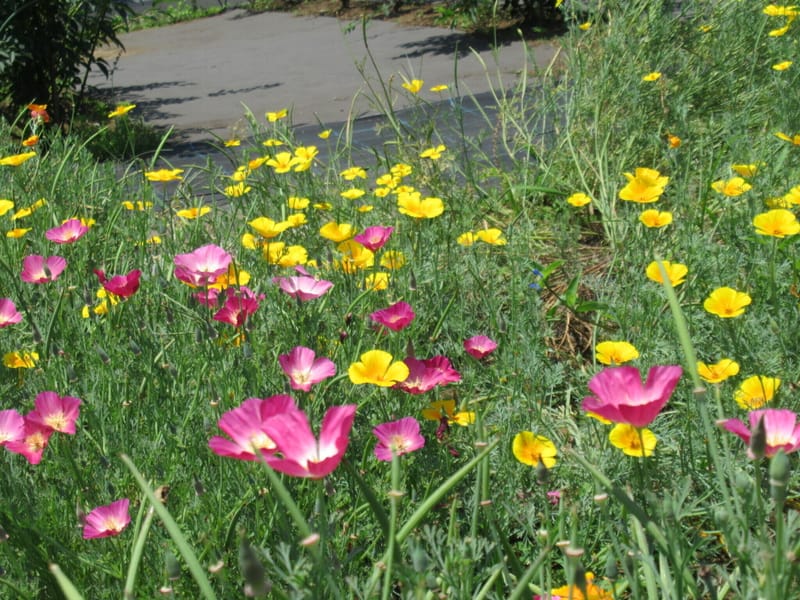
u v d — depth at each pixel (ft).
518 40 49.73
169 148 30.53
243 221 14.90
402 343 10.02
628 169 16.11
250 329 8.54
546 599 5.65
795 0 18.22
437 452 8.07
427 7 65.26
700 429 8.25
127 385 8.64
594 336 10.55
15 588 5.97
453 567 5.49
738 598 5.14
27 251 14.42
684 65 17.47
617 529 7.14
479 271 12.03
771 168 13.05
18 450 6.57
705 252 10.91
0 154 18.02
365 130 27.45
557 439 8.42
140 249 12.82
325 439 4.61
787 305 9.85
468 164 15.94
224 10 82.74
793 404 8.33
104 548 6.68
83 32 33.55
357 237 10.17
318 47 57.41
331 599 5.69
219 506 7.00
